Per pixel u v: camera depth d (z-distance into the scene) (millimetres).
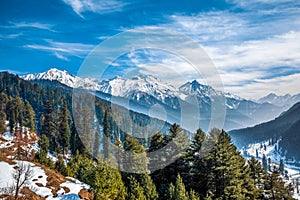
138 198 26109
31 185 29172
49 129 74875
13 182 27969
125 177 29250
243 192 35531
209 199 29812
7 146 62156
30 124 87875
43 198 27250
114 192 25969
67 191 29562
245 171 37531
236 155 39250
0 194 25016
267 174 39969
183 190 28234
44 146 66375
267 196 38719
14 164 33562
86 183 32750
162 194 30625
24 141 69562
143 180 28391
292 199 38250
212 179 34188
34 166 34844
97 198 25438
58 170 43500
